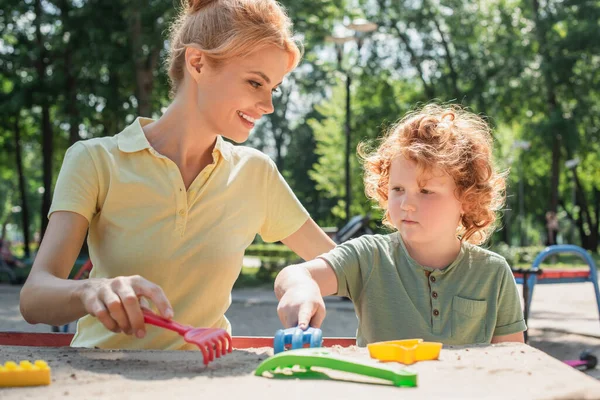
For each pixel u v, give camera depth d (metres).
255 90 1.68
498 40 22.73
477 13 22.59
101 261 1.78
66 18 15.20
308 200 36.31
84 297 1.29
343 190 29.02
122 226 1.75
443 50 23.05
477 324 1.77
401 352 1.16
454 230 1.81
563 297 10.32
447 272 1.80
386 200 1.98
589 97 23.30
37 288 1.43
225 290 1.84
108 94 16.27
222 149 1.88
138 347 1.75
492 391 0.96
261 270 13.99
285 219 2.01
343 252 1.84
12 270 13.16
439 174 1.74
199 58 1.70
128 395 0.96
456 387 0.99
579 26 21.94
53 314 1.39
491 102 22.84
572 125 22.77
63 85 16.89
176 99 1.81
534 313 8.00
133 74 15.31
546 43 22.39
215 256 1.79
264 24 1.64
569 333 5.93
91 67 14.97
